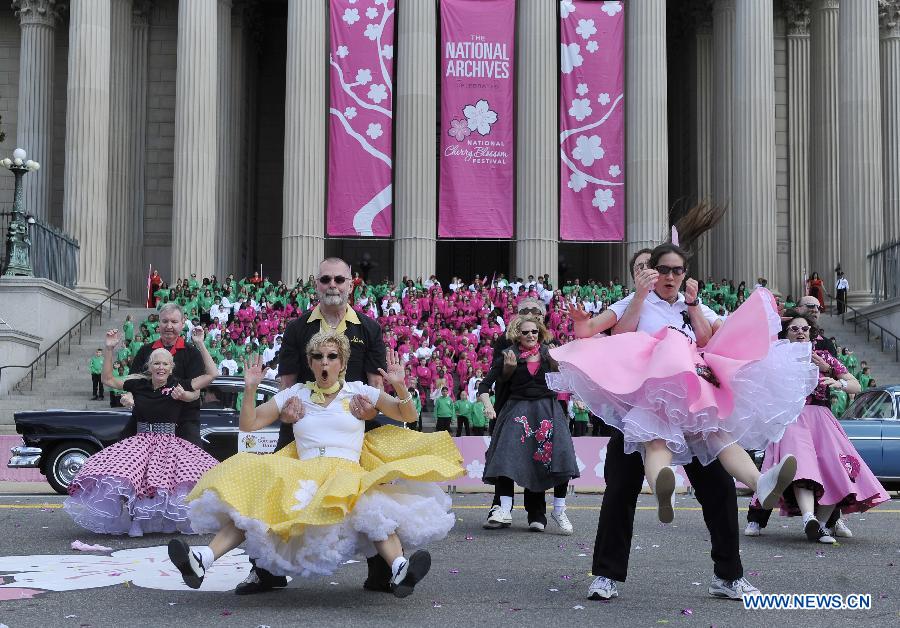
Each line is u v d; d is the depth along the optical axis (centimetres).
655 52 3788
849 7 3819
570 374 696
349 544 668
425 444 711
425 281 3700
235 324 3147
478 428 2688
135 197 4306
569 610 678
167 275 4322
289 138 3728
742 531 1139
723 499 715
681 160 4781
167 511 1007
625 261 3809
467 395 2672
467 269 5262
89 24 3688
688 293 724
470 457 1798
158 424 1031
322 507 650
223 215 4197
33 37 4188
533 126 3797
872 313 3316
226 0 4238
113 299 4034
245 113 4725
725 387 675
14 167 3002
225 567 845
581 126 3616
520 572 837
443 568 856
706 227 751
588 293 3434
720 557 720
